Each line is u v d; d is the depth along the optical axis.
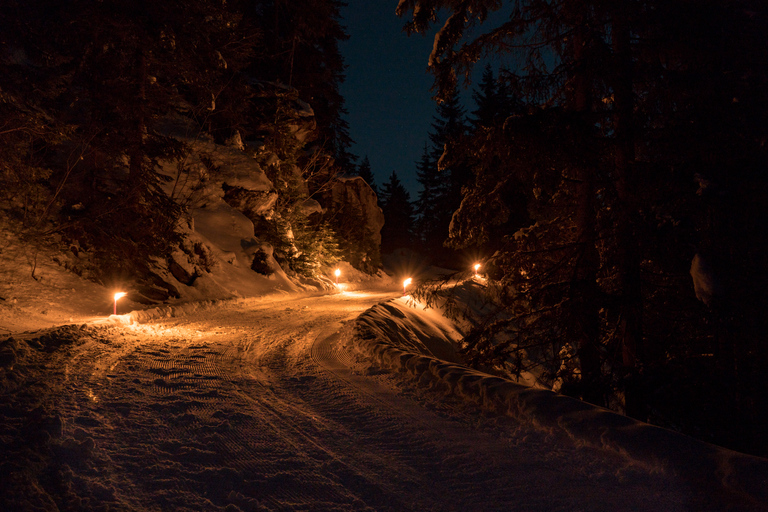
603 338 9.68
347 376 7.51
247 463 4.12
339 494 3.64
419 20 10.58
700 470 3.77
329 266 36.56
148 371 7.15
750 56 8.45
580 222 9.56
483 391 6.09
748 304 7.86
